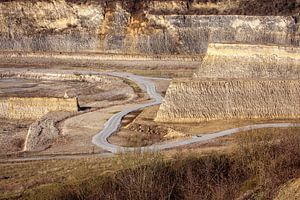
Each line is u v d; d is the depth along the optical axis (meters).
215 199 48.03
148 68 128.88
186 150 56.75
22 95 109.25
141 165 49.03
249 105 71.31
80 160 57.53
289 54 85.00
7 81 125.75
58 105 88.50
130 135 69.88
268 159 51.66
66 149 65.38
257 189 48.69
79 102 98.38
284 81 72.38
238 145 55.22
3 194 46.25
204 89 73.06
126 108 86.75
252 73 85.62
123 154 54.69
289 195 46.25
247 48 88.19
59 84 120.81
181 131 67.69
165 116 73.06
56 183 47.84
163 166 49.66
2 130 82.56
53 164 56.41
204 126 69.12
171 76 117.94
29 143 70.94
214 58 90.31
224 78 76.38
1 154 65.44
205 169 50.69
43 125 78.56
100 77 121.19
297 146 52.50
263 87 72.19
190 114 72.19
